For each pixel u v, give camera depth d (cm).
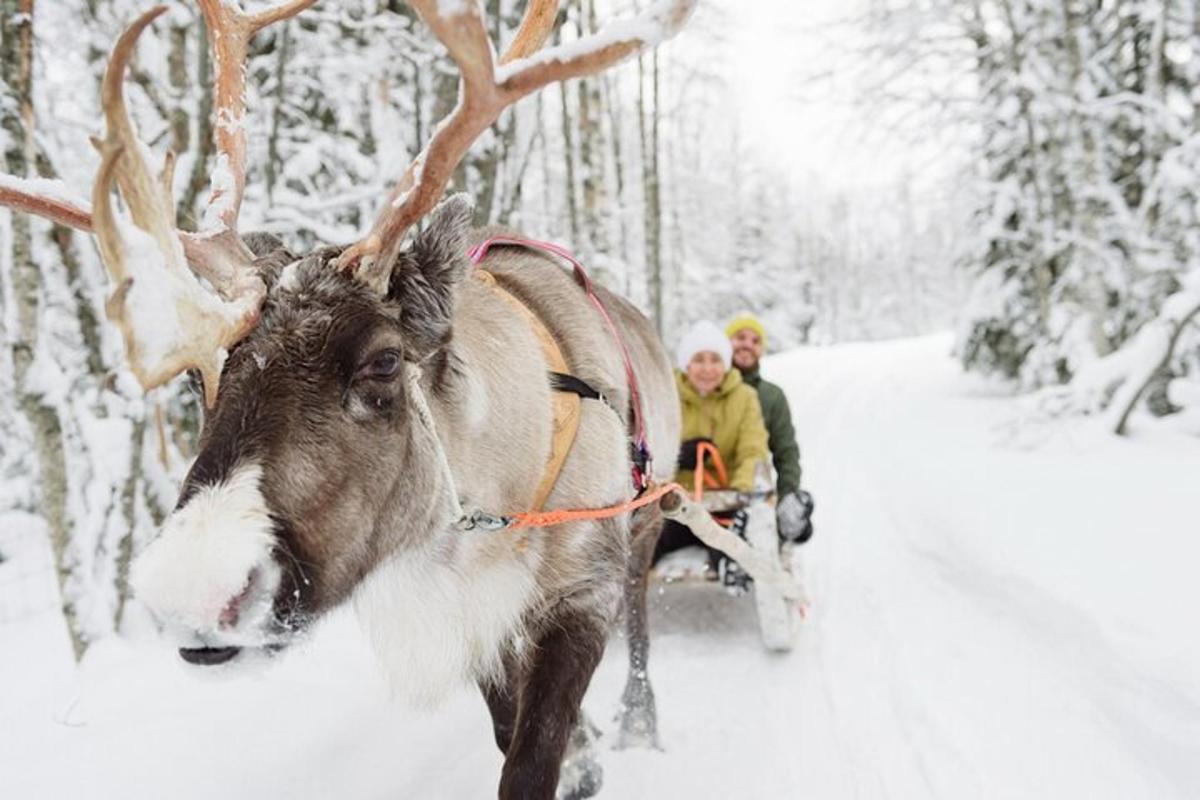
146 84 517
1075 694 351
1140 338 828
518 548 253
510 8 669
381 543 205
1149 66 1097
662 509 338
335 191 650
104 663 396
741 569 442
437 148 198
